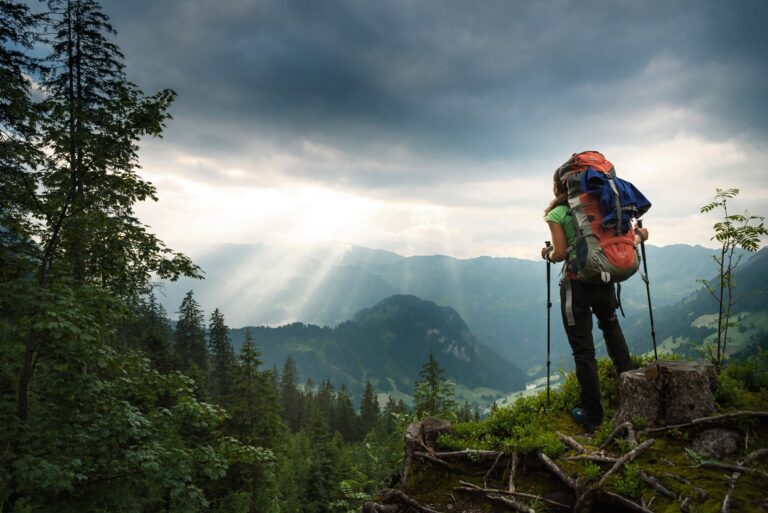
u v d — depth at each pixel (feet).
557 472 13.42
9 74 38.22
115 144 41.24
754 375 16.88
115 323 42.52
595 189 15.37
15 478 29.84
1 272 37.27
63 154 42.22
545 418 17.04
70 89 53.62
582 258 15.20
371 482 28.43
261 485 91.15
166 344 140.46
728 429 13.25
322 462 141.38
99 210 44.06
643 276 16.83
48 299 31.37
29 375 33.40
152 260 47.65
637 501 11.63
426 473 15.40
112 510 33.14
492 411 18.71
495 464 14.58
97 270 45.62
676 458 12.72
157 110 40.96
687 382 14.10
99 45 54.60
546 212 17.04
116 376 41.47
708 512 10.69
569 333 16.65
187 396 41.45
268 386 99.14
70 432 32.83
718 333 18.83
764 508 10.57
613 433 14.26
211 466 39.17
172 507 38.58
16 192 40.09
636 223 16.42
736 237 18.37
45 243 39.55
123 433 34.81
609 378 19.47
